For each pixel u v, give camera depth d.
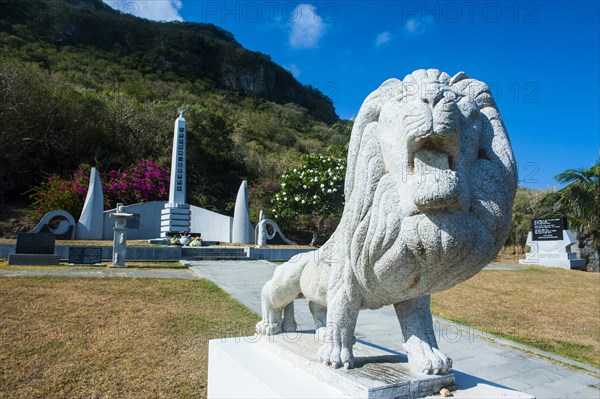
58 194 18.77
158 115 29.62
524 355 5.68
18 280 8.20
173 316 6.43
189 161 28.22
